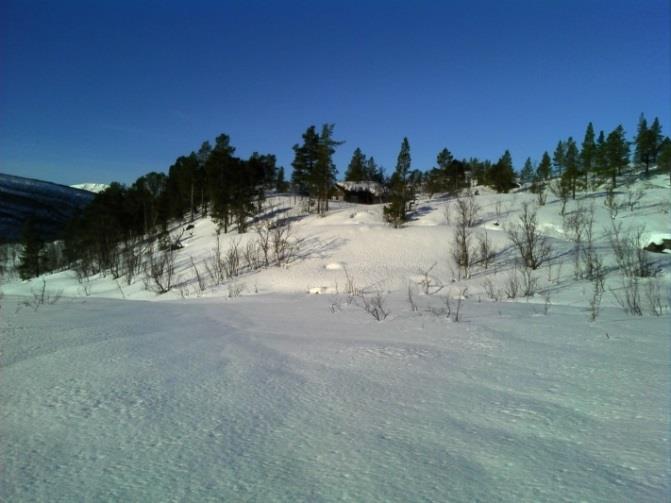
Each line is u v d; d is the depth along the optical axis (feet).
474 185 262.47
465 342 23.06
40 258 191.52
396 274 87.15
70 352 21.09
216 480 8.79
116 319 34.94
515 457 9.68
